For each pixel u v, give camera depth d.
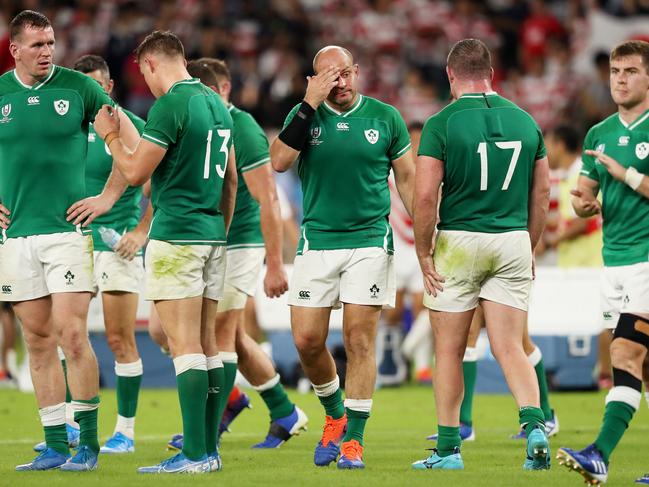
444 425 24.94
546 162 25.08
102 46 78.06
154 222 24.25
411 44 81.00
